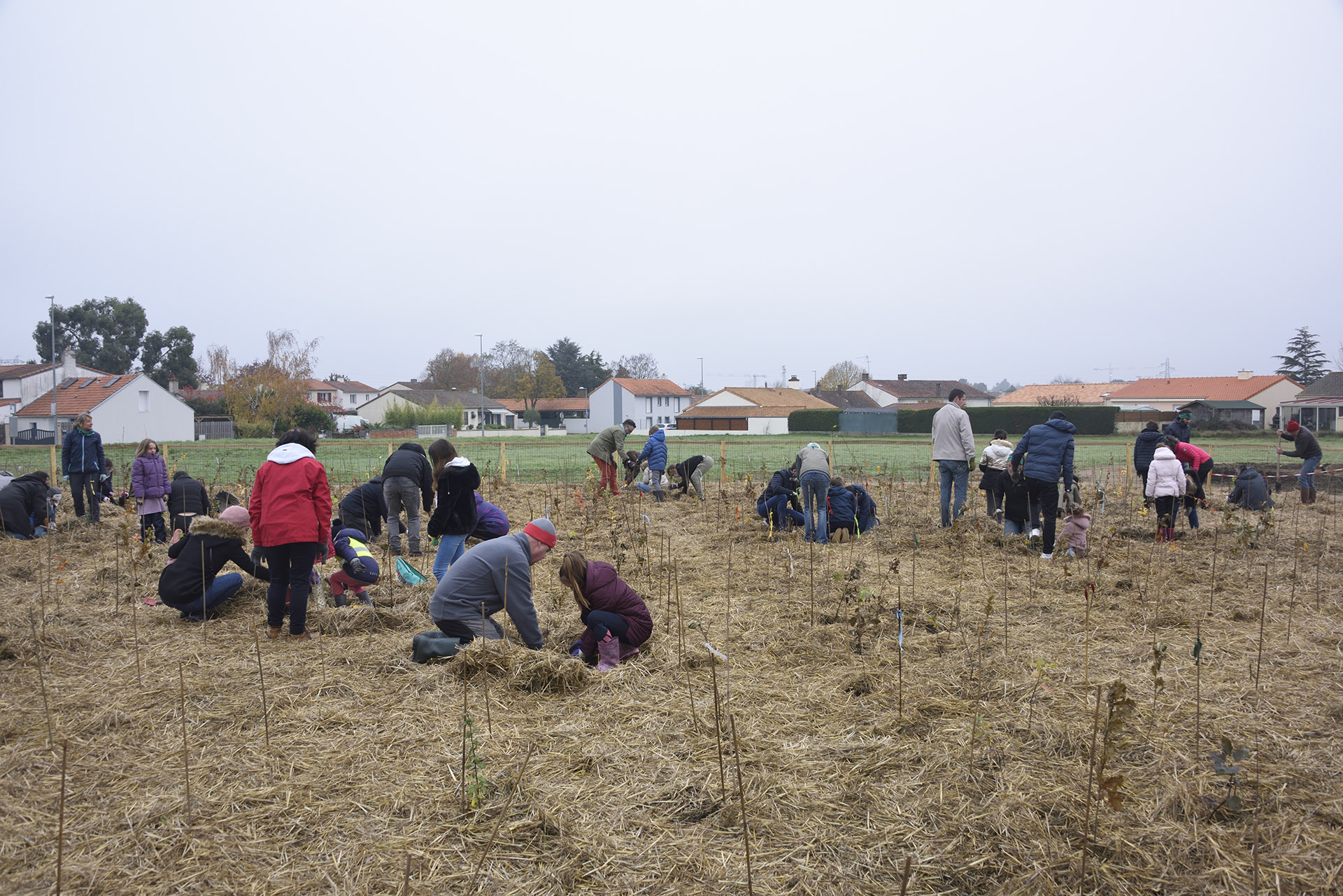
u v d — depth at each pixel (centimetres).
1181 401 6812
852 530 993
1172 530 937
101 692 444
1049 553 854
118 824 309
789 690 455
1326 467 2147
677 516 1184
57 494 1100
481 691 450
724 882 276
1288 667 480
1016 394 8638
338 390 10175
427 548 909
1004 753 367
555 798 330
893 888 273
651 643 543
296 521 539
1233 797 313
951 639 544
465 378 11312
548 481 1791
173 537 983
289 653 518
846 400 9325
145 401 4838
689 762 364
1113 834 302
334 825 309
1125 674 471
